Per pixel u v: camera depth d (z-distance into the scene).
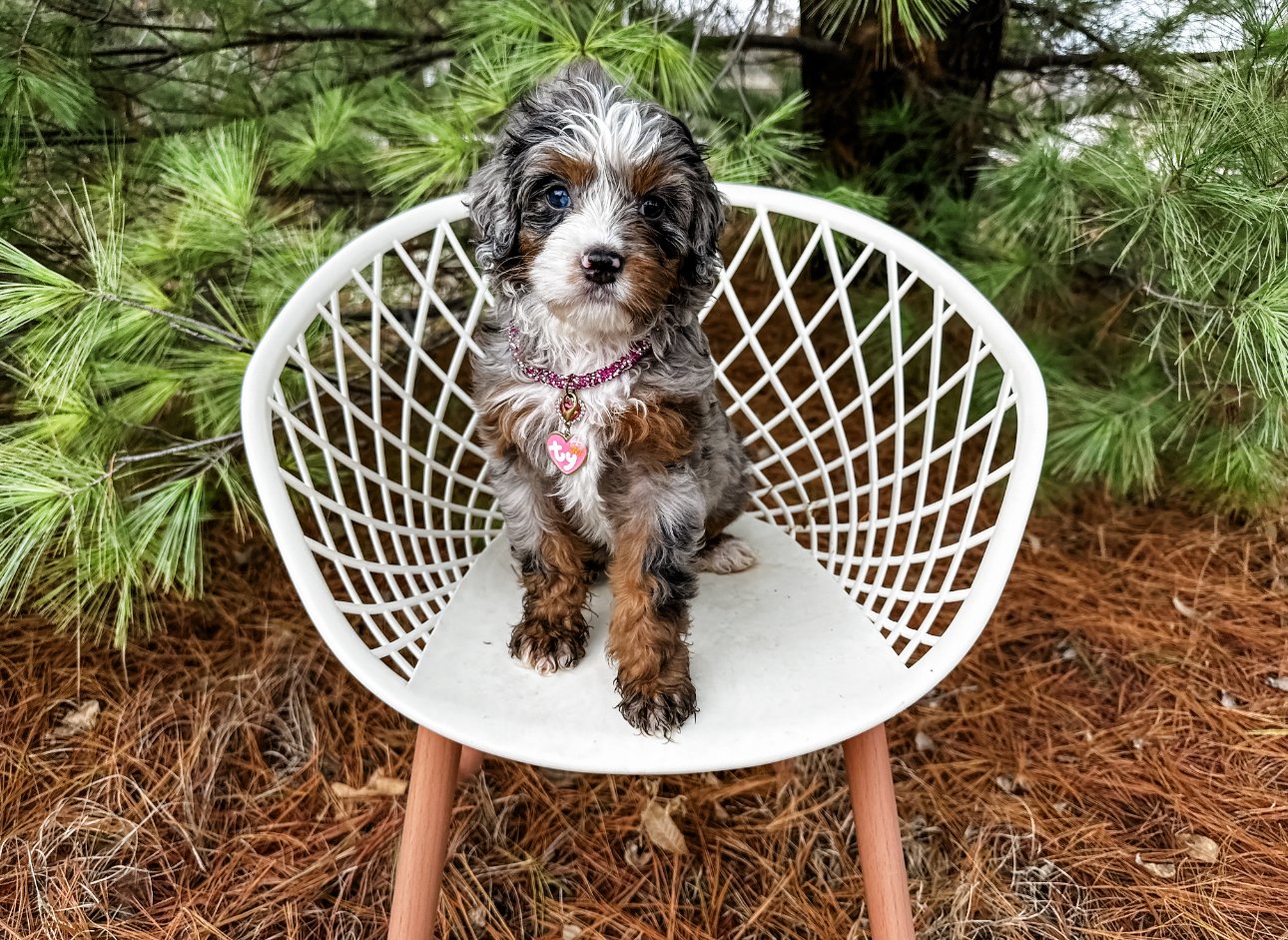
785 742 0.60
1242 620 1.12
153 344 0.85
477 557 0.79
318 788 0.91
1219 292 0.94
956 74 1.24
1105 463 1.10
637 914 0.81
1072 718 1.00
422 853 0.65
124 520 0.81
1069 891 0.83
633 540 0.68
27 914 0.78
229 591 1.12
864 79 1.27
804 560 0.79
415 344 0.78
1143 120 0.93
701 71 0.92
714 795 0.91
